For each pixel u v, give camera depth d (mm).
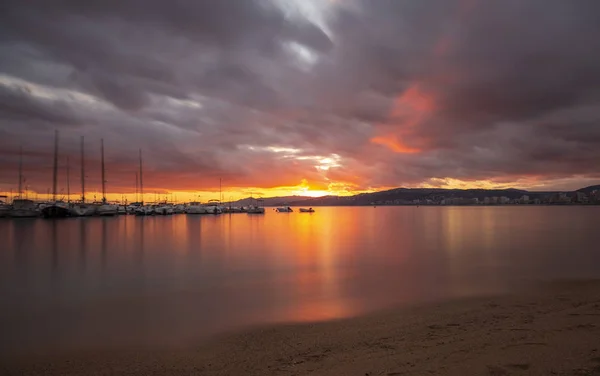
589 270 28359
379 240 56875
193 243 55031
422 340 12602
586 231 68438
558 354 9961
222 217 157375
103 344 14211
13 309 19766
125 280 27734
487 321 14703
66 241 57969
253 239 61188
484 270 29172
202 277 28453
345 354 11602
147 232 76625
